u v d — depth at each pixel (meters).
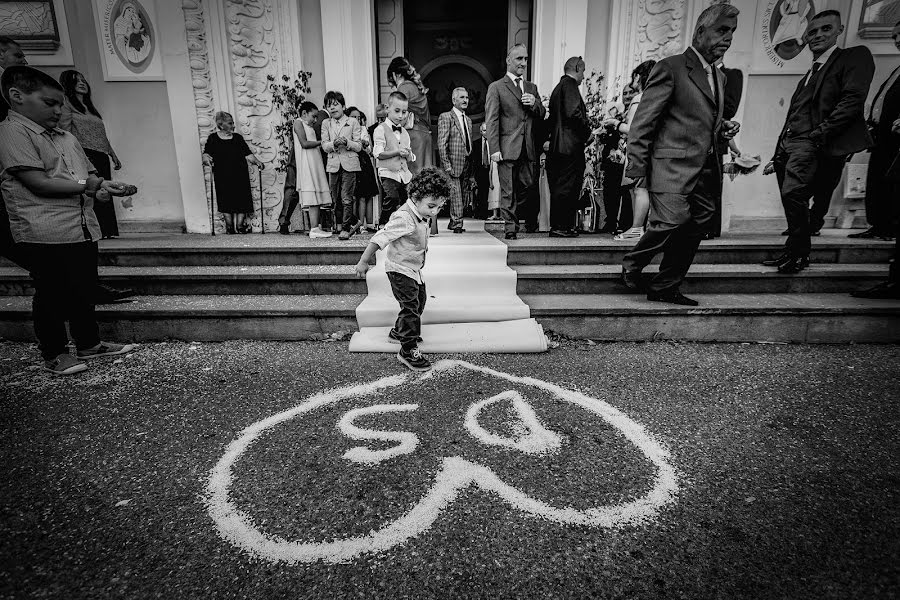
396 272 2.77
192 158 5.88
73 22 5.63
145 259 4.31
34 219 2.60
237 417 2.33
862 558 1.42
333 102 4.78
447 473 1.86
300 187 4.99
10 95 2.47
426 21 7.72
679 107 3.04
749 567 1.38
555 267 4.07
